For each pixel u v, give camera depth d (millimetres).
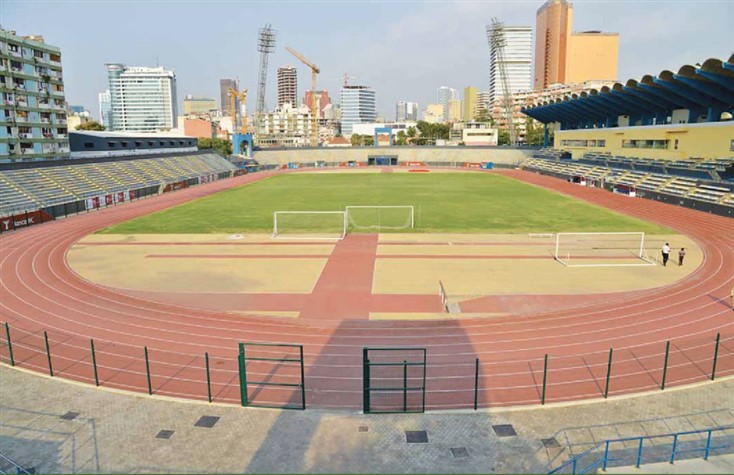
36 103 78500
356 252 41781
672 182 69875
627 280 33000
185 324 25797
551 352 21969
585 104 98250
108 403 18094
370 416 16953
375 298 29844
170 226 54250
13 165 67312
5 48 72750
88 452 15211
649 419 16672
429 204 69125
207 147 165500
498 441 15539
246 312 27578
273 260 39250
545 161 121000
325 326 25359
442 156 151500
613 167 92062
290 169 142250
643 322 25453
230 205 69812
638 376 19719
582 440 15562
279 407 17641
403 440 15625
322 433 16062
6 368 20953
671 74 67750
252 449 15266
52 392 18922
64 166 76375
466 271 35625
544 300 29094
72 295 30703
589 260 38531
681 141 75188
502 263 37812
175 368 20875
